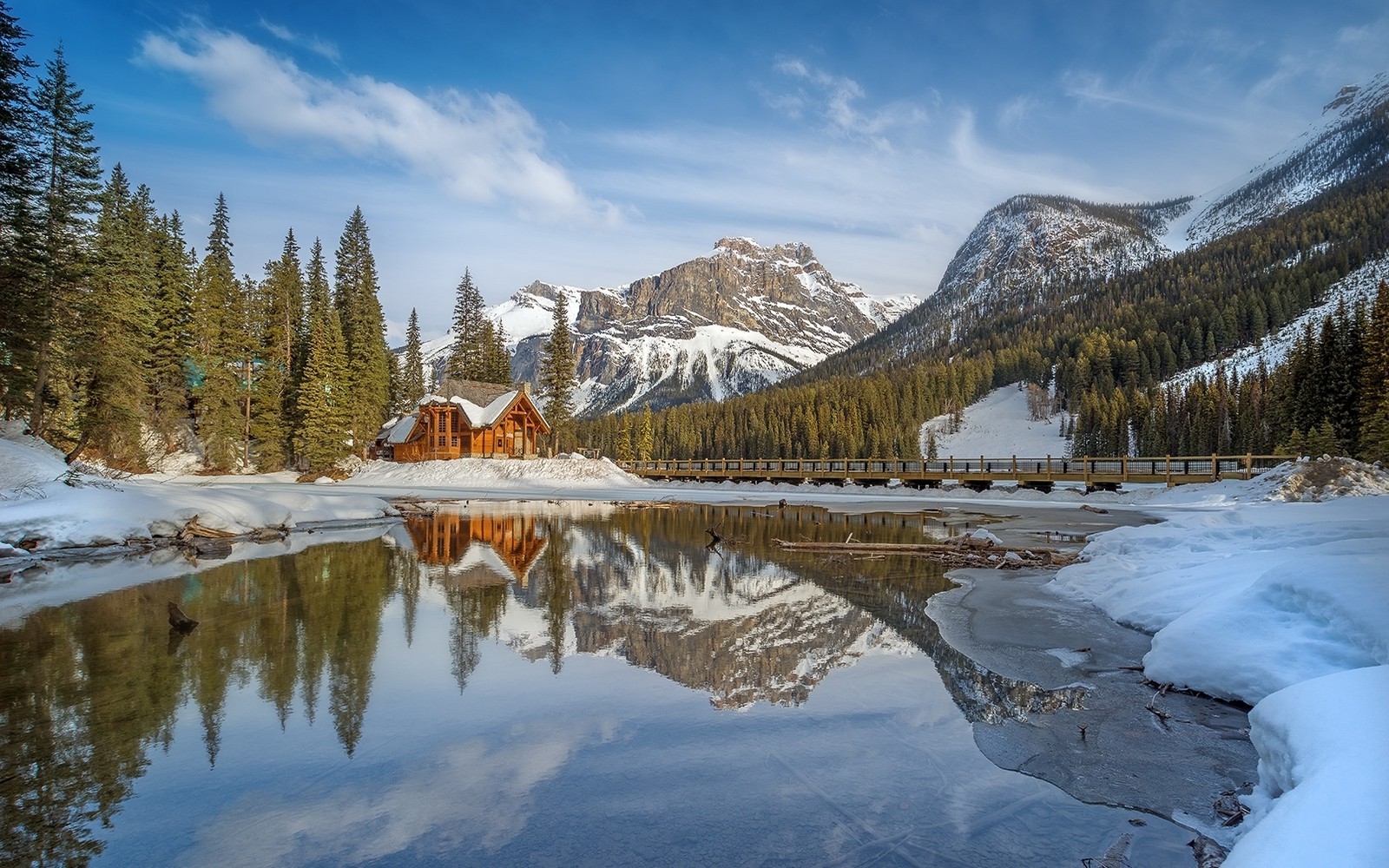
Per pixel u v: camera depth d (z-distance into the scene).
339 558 19.28
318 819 5.49
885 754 6.74
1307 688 5.88
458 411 57.84
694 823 5.42
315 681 9.00
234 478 49.38
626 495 47.25
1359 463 28.92
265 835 5.23
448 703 8.21
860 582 16.20
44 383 30.53
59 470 22.55
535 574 17.16
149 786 6.05
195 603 13.53
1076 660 9.73
